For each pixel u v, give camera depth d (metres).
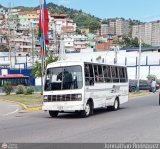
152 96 43.53
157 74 93.00
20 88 50.78
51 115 21.34
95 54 103.06
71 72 20.42
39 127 16.03
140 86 57.53
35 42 150.75
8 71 89.94
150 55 94.38
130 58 96.44
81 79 20.25
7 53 129.25
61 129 15.12
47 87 20.77
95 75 22.06
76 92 20.09
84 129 14.95
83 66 20.39
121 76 26.84
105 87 23.58
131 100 36.22
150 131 14.03
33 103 30.88
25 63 101.50
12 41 153.50
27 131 14.66
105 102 23.58
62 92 20.33
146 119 18.56
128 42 160.62
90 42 177.38
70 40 166.50
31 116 21.67
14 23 166.00
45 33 34.75
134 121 17.72
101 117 20.27
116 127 15.45
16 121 18.84
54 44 142.00
